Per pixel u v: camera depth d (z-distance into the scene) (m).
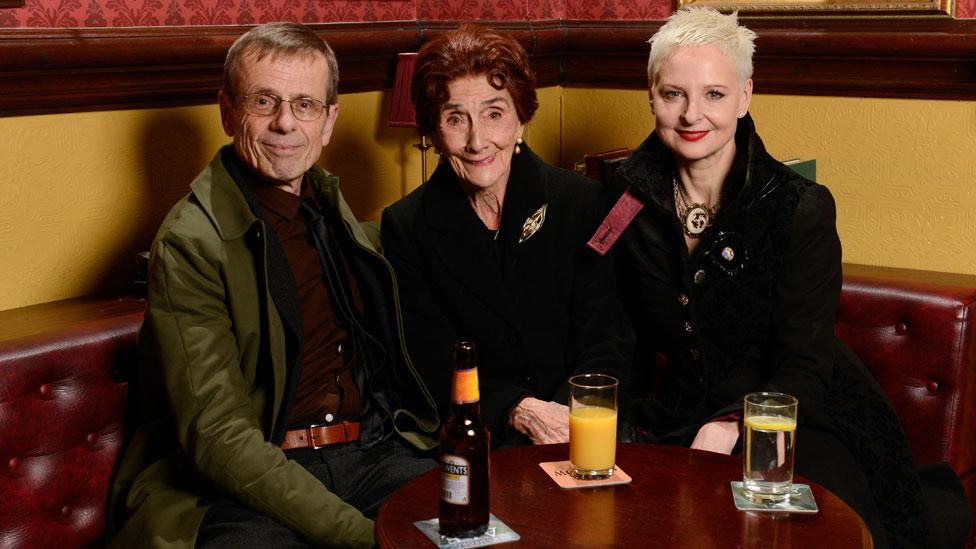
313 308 2.32
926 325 2.67
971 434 2.73
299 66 2.21
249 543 1.99
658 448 1.96
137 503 2.14
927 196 3.18
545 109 3.89
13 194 2.52
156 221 2.85
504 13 3.69
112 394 2.30
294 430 2.28
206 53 2.84
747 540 1.56
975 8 3.01
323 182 2.37
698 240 2.38
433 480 1.82
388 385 2.42
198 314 2.10
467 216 2.42
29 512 2.15
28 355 2.15
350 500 2.23
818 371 2.23
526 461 1.90
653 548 1.54
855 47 3.17
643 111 3.75
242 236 2.18
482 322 2.41
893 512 2.29
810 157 3.37
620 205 2.38
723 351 2.37
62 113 2.59
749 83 2.34
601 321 2.45
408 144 3.65
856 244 3.34
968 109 3.06
